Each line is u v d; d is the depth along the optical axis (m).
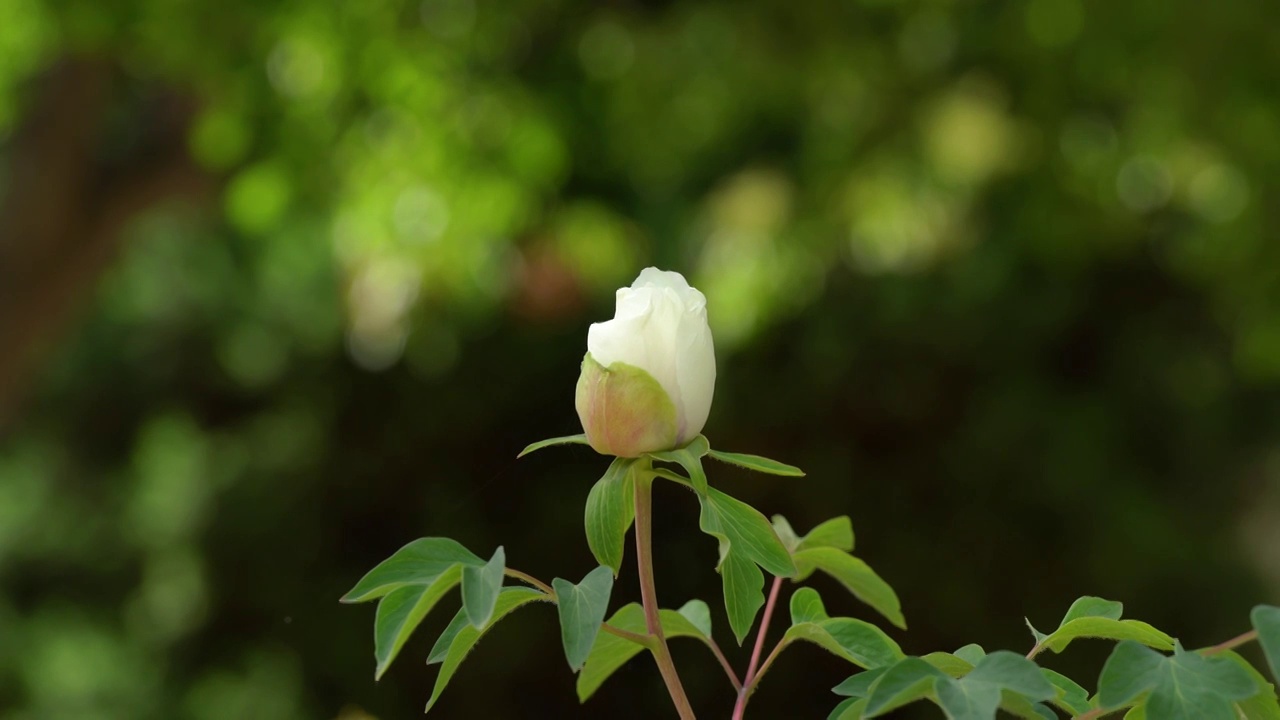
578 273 7.88
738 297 7.59
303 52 5.98
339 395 9.38
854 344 8.13
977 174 7.29
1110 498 7.81
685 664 6.56
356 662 8.57
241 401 10.40
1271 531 8.57
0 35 5.89
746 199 7.68
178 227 10.12
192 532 9.52
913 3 6.68
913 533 7.80
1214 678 0.86
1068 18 6.37
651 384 1.09
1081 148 7.24
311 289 9.91
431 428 8.96
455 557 1.00
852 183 7.49
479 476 8.82
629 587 6.63
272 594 9.20
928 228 7.77
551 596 1.02
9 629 9.95
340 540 9.16
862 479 7.94
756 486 7.87
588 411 1.11
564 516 8.39
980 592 7.66
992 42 6.94
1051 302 8.24
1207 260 6.98
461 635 1.03
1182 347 8.55
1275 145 6.31
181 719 9.13
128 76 6.69
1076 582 7.65
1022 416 7.94
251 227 6.46
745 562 1.12
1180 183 7.40
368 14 5.98
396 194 6.45
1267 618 0.87
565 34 6.90
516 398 8.81
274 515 9.30
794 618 1.27
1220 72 6.18
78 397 10.48
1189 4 6.04
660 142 7.23
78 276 6.73
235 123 6.11
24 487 10.37
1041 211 7.42
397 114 6.20
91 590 10.16
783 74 6.75
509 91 6.54
